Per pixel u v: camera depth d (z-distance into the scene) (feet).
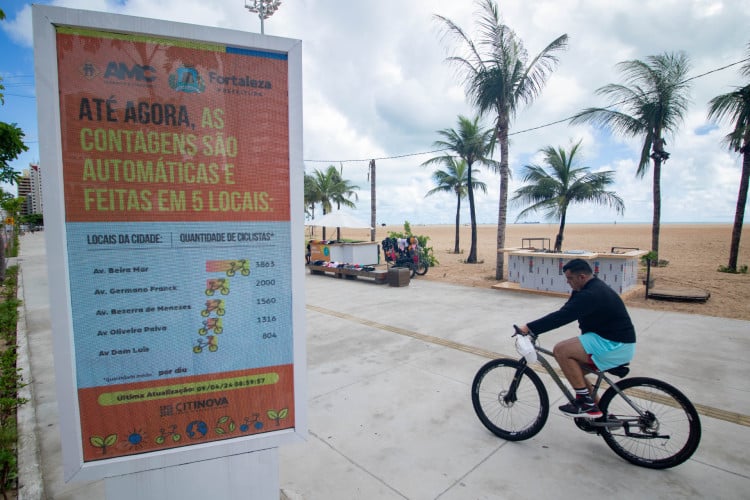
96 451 6.32
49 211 5.75
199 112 6.42
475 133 57.47
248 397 7.01
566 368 10.43
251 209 6.79
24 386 15.70
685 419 9.98
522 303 29.94
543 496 9.11
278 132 6.83
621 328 10.07
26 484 9.89
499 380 12.30
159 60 6.18
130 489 6.57
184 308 6.58
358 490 9.38
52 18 5.61
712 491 9.16
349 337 21.86
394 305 29.96
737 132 40.47
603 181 50.98
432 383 15.44
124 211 6.18
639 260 50.80
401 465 10.34
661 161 47.11
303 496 9.16
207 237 6.61
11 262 60.54
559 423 12.39
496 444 11.26
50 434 12.34
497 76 38.68
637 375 15.78
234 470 7.06
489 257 70.13
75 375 6.11
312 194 87.71
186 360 6.64
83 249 6.05
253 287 6.91
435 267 55.31
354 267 44.80
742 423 12.01
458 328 23.13
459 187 70.59
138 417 6.49
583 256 31.35
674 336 20.74
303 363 7.22
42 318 27.07
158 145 6.26
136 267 6.30
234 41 6.43
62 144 5.86
